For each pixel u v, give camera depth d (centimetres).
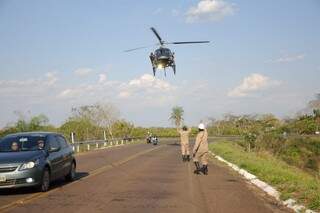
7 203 1205
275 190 1431
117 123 7662
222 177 1886
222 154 3234
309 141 5416
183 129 2839
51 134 1586
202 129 2011
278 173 1792
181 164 2534
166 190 1473
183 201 1259
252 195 1391
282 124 7594
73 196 1332
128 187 1539
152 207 1162
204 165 2003
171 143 6706
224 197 1339
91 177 1845
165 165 2459
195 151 2014
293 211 1139
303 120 7725
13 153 1405
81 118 6075
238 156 2859
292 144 5134
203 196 1355
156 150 4238
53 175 1498
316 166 4291
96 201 1245
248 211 1123
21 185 1328
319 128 7244
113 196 1336
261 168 1962
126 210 1119
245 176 1931
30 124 4228
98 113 6688
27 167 1343
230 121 10656
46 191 1431
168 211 1111
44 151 1462
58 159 1544
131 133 8206
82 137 5366
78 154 3609
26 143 1489
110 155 3434
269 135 4984
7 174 1316
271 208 1177
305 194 1249
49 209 1121
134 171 2108
